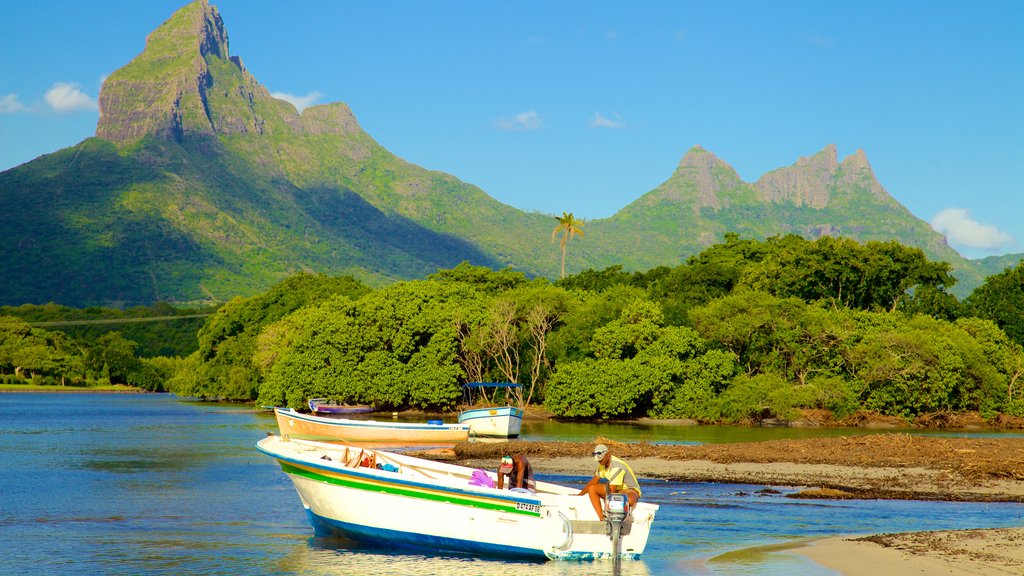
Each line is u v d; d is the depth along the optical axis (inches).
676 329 3088.1
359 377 3368.6
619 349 3112.7
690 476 1504.7
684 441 2277.3
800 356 3046.3
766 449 1802.4
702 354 3097.9
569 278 5162.4
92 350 6904.5
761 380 2906.0
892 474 1519.4
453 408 3469.5
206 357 4926.2
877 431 2687.0
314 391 3422.7
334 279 5255.9
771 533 1052.5
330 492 1021.8
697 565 897.5
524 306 3516.2
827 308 3575.3
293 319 3969.0
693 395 2974.9
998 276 3848.4
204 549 983.6
